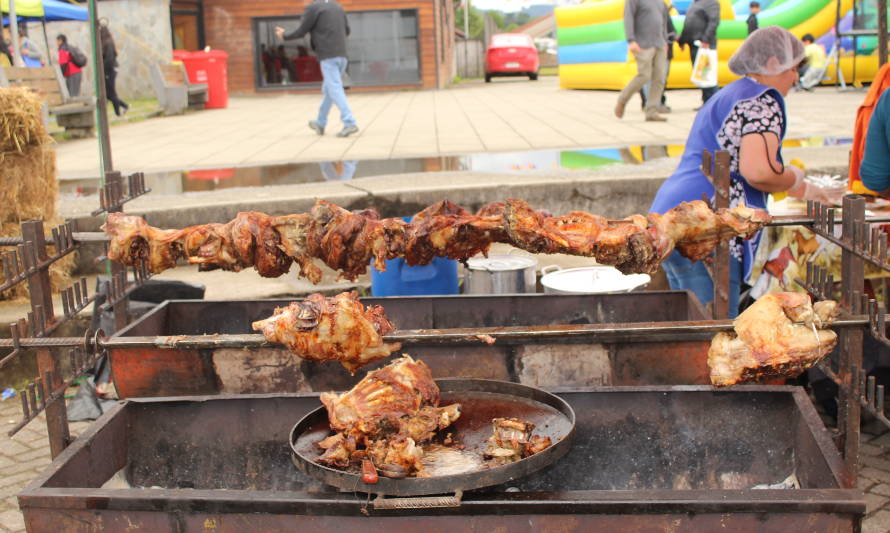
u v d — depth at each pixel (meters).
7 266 2.91
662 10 12.50
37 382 2.93
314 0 12.22
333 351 2.87
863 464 4.34
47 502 2.55
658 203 4.91
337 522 2.50
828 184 5.60
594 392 3.29
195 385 4.10
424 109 17.72
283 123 15.66
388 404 2.91
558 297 4.53
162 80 18.73
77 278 6.76
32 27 22.31
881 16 5.80
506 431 2.90
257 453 3.36
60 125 14.20
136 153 11.58
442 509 2.46
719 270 4.10
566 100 18.66
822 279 3.11
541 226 2.95
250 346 3.01
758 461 3.23
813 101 15.82
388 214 7.30
